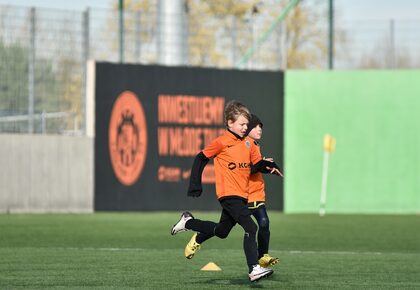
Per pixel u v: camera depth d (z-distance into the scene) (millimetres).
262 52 65125
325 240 42656
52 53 58062
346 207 65188
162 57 62094
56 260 31484
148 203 60562
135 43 60906
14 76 57000
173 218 55438
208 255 33938
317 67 70750
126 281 25703
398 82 65375
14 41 56781
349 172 65188
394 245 40281
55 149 58844
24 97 57438
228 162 23953
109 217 55812
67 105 58812
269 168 24656
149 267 29469
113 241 40094
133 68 60156
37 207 58656
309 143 64875
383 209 65250
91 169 59594
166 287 24406
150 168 60656
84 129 59500
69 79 58688
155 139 60750
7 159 57812
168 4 66438
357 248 38625
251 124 26438
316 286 25125
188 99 61719
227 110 24188
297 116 64750
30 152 58312
